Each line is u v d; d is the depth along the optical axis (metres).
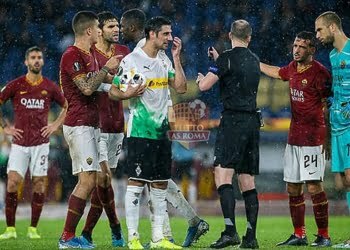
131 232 26.20
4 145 75.81
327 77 29.95
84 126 27.50
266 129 85.94
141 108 26.00
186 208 28.25
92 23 27.53
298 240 30.36
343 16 87.69
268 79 87.56
